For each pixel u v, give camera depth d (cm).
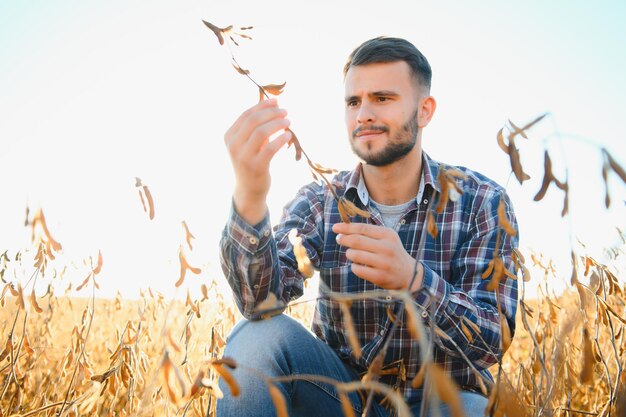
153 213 122
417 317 83
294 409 196
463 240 224
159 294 231
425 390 95
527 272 160
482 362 186
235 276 184
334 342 232
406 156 224
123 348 189
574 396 276
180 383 106
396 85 214
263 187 161
